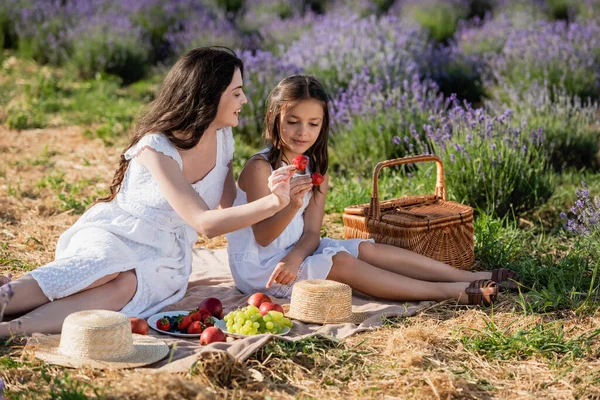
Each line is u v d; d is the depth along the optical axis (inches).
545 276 175.9
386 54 363.6
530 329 143.9
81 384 116.0
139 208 153.0
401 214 179.2
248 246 166.7
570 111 327.6
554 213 240.1
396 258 167.2
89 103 378.3
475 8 606.5
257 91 325.1
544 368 129.4
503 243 197.8
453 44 466.3
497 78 386.3
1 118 352.5
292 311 151.2
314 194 170.6
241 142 314.8
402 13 558.9
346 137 287.9
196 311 146.7
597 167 293.9
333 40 378.3
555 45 374.0
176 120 149.1
